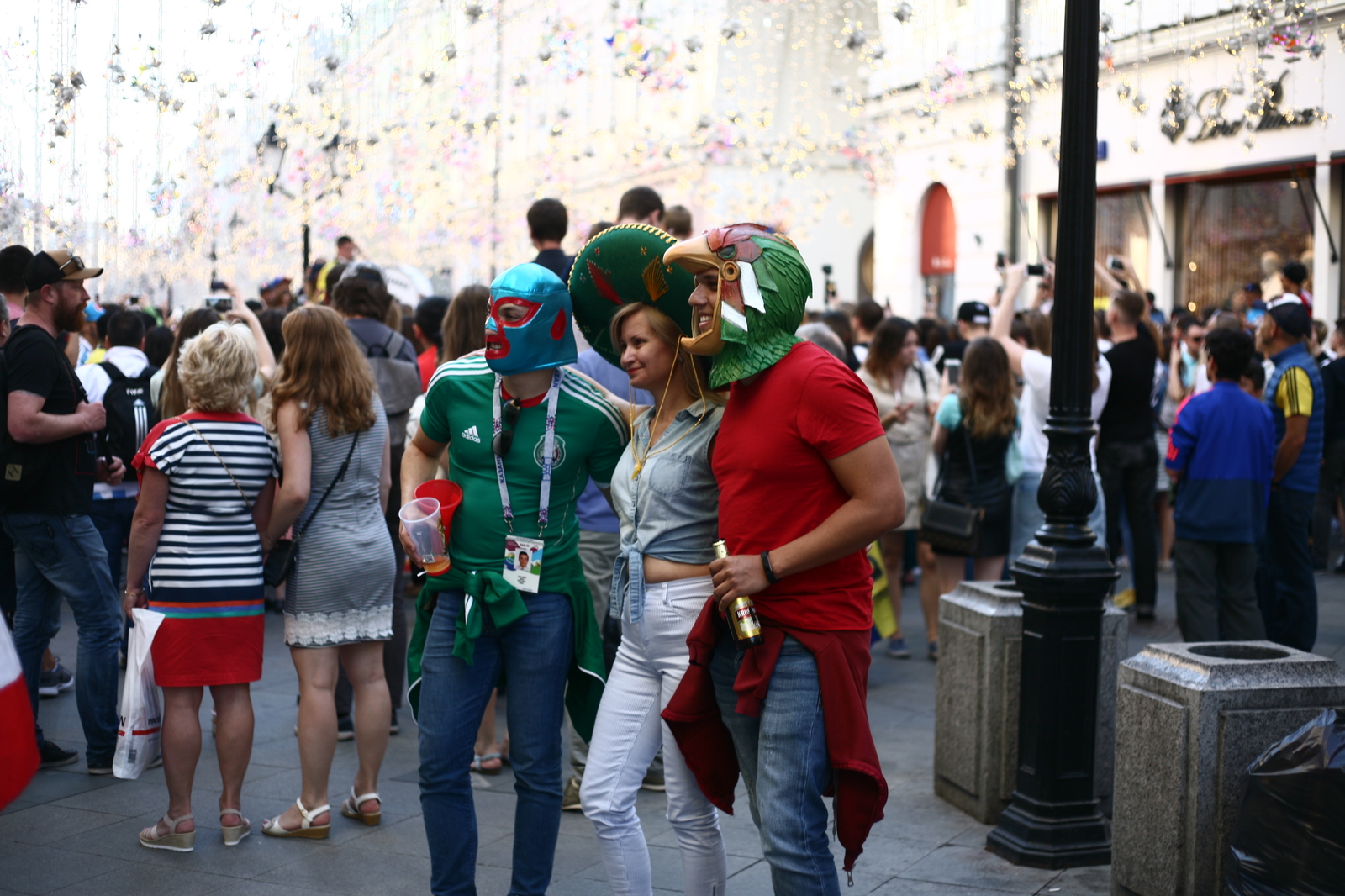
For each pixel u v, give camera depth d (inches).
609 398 133.0
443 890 128.6
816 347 105.7
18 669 104.2
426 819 128.9
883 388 264.8
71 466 183.8
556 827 130.7
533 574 126.9
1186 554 220.8
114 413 223.1
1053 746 153.3
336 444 162.1
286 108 201.3
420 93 265.4
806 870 101.8
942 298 713.0
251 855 157.6
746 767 110.0
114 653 190.2
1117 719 139.3
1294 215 482.3
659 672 119.2
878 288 767.1
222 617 156.9
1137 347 291.0
